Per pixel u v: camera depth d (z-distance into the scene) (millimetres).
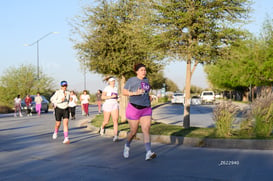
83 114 24406
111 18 15289
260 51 39625
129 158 7332
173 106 39469
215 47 11023
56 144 9750
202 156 7348
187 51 10664
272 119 8891
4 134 12852
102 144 9578
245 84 44469
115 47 15375
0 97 44156
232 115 9086
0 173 6180
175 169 6156
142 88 7070
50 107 41344
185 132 10219
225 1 10578
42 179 5676
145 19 11109
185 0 10531
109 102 10477
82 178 5668
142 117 7141
